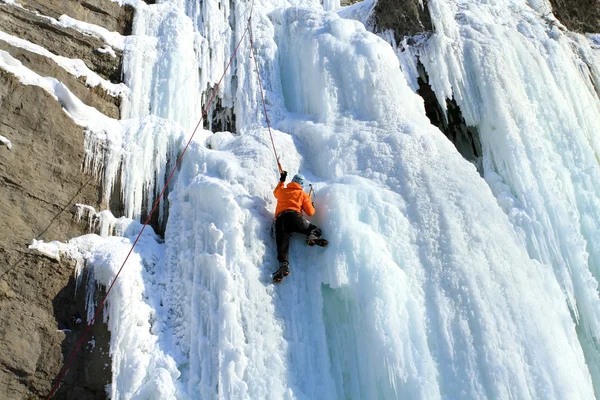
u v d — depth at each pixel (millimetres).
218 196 7184
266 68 10086
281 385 6152
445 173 8016
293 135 8922
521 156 9289
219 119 9656
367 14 11188
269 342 6379
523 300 6930
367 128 8648
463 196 7727
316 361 6508
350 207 7234
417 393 6043
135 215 7723
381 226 7234
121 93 8719
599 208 9359
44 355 6207
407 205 7562
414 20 10547
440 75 10016
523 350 6547
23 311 6262
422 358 6273
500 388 6172
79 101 7844
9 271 6336
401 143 8258
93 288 6758
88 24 8969
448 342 6445
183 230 7285
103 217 7379
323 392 6332
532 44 10930
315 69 9570
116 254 6926
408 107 9180
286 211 6988
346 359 6637
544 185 9141
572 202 9289
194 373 6207
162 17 9781
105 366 6375
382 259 6773
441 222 7383
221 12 10367
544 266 8055
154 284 6973
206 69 9703
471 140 10305
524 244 8188
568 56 11391
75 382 6258
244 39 10172
